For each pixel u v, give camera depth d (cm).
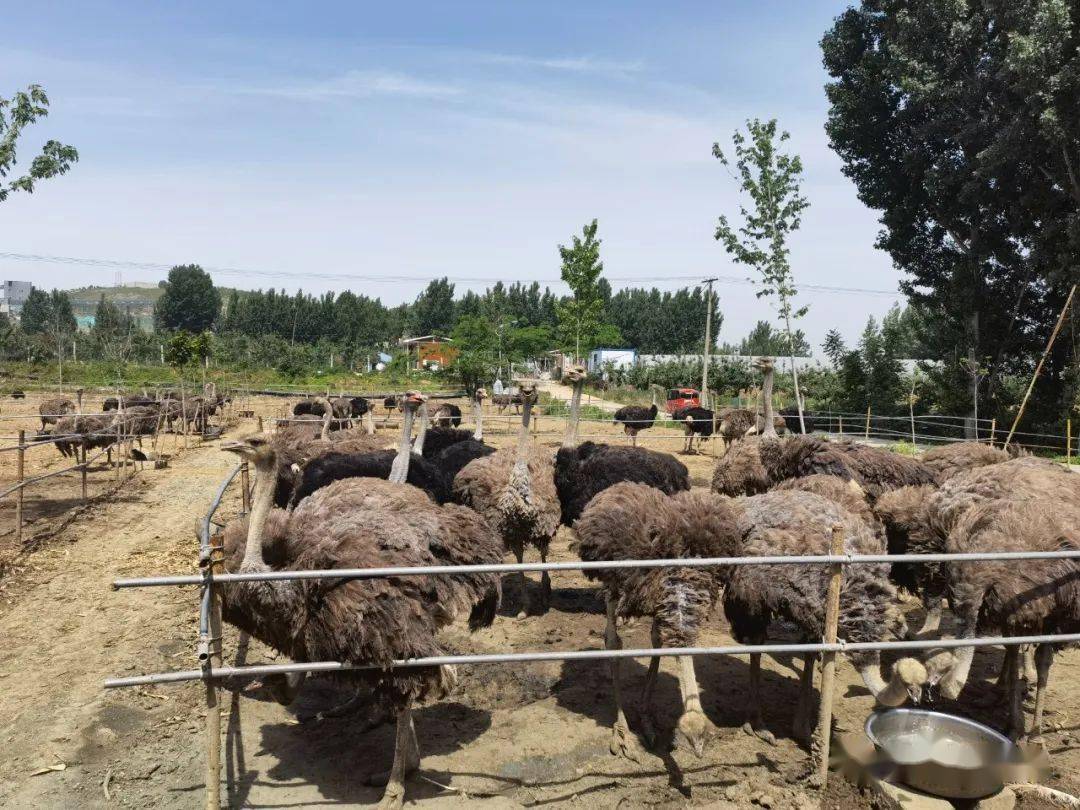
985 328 2806
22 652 674
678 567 492
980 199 2600
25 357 5481
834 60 2883
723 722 577
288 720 574
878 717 471
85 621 747
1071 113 2131
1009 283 2798
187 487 1472
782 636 752
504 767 513
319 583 447
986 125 2417
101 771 499
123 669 641
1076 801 464
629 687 636
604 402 4325
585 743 543
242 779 494
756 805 471
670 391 4334
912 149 2722
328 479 803
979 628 528
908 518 647
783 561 448
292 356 6306
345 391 4556
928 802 462
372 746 539
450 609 493
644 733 553
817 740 482
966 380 2778
